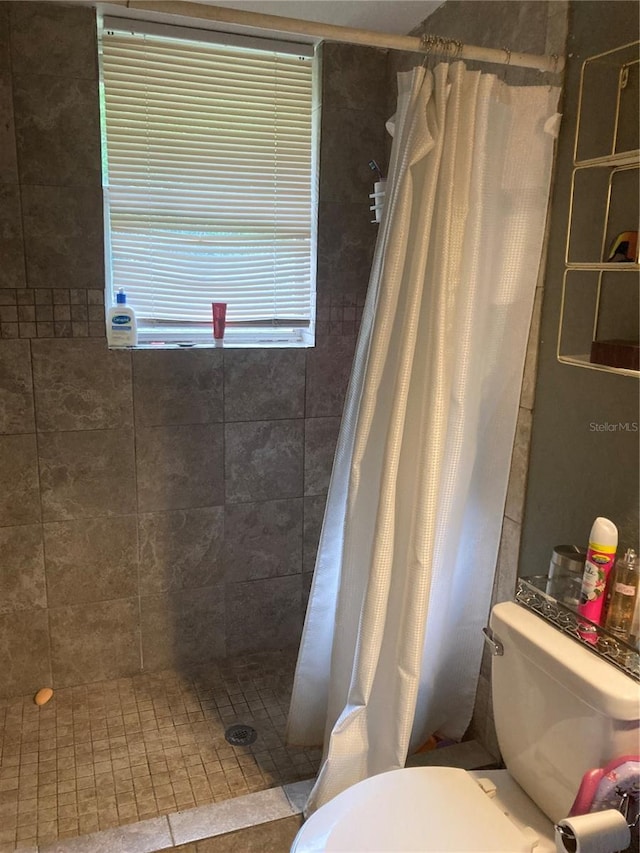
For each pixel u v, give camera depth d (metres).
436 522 1.68
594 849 1.15
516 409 1.73
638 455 1.42
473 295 1.58
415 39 1.44
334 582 1.87
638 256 1.34
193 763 2.02
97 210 2.09
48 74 1.97
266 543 2.53
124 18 2.10
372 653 1.61
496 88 1.51
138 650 2.44
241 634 2.58
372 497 1.69
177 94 2.24
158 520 2.36
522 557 1.81
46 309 2.09
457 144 1.48
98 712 2.24
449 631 1.94
